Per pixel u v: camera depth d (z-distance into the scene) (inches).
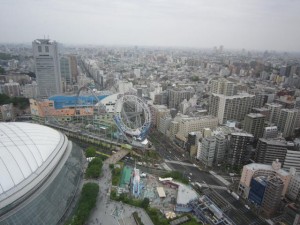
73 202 7795.3
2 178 6240.2
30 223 6141.7
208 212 7701.8
